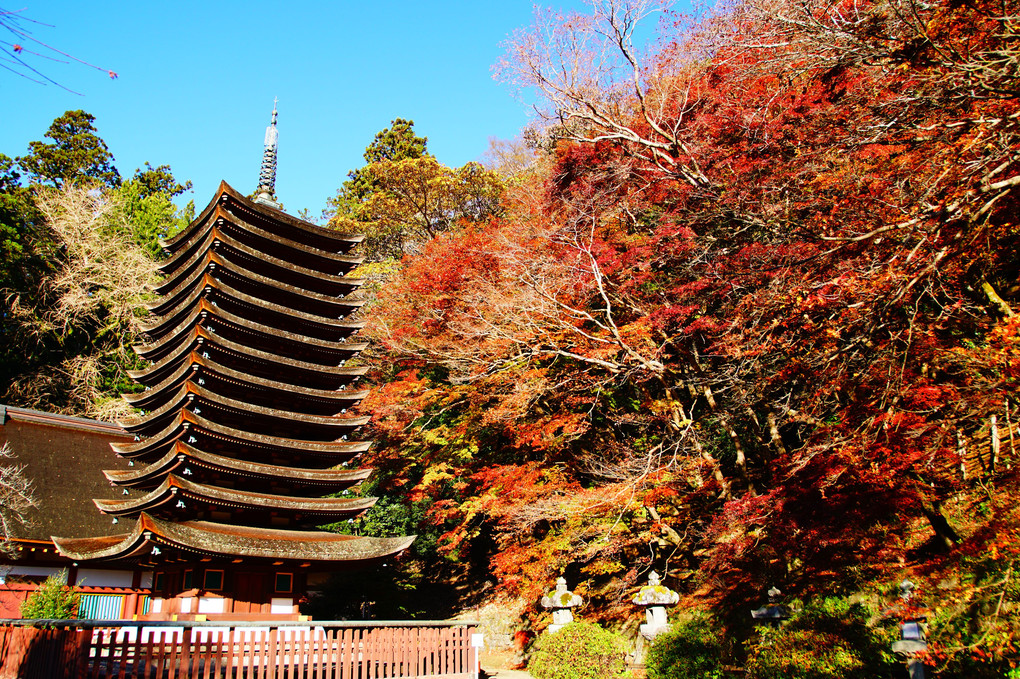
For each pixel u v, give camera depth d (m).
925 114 12.33
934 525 12.34
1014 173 11.01
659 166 20.34
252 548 15.59
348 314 22.81
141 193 47.59
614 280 20.84
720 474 17.22
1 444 20.98
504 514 19.80
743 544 15.06
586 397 20.88
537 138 34.50
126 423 18.50
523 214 27.11
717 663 13.62
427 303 25.67
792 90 17.02
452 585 29.19
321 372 19.94
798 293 13.37
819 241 13.90
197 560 15.55
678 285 19.48
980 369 11.55
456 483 24.48
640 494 17.31
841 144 14.17
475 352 22.38
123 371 35.16
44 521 19.66
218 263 18.75
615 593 19.78
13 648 11.58
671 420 18.91
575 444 22.00
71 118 47.44
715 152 19.28
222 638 12.97
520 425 21.36
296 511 17.48
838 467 12.18
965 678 8.96
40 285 34.47
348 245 23.05
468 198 41.59
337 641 13.09
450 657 14.54
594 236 22.17
